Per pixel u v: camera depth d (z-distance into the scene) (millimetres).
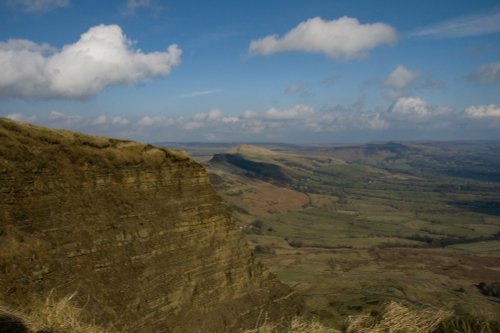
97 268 32125
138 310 33281
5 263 24594
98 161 37750
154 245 38719
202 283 41906
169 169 44438
